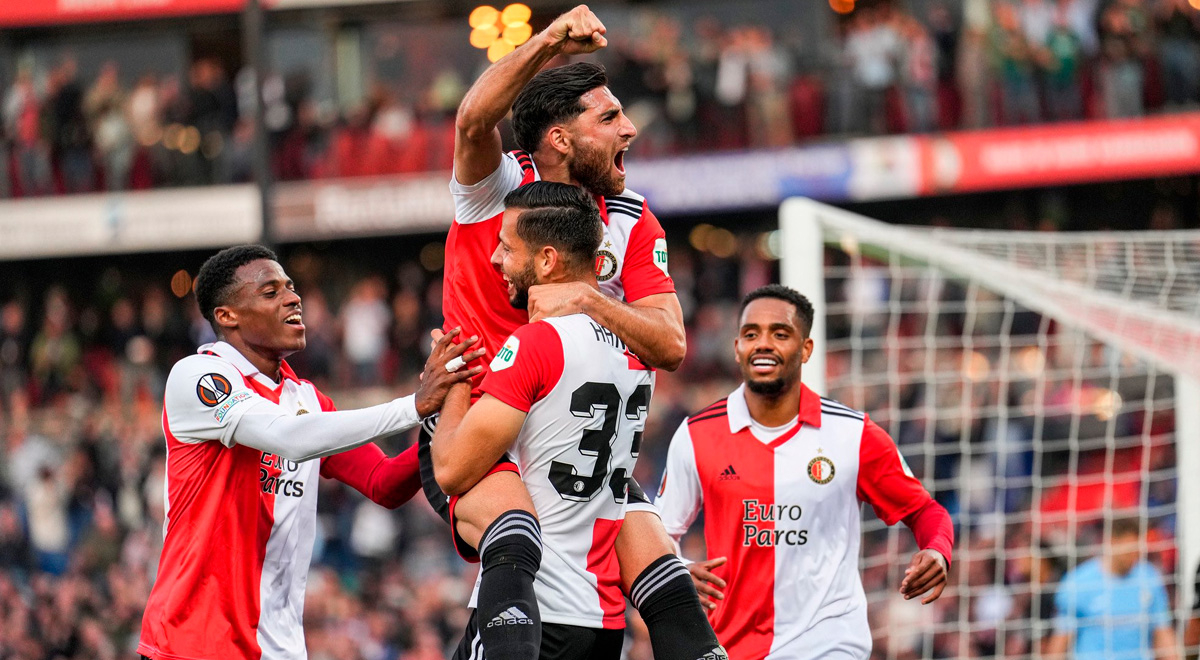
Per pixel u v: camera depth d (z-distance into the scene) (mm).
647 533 13867
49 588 43875
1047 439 43906
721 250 67688
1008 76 56281
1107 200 65188
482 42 67188
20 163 61156
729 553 17641
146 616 14508
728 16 66500
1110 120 55781
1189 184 64250
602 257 13836
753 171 57125
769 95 57469
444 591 41156
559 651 13109
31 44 69312
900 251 22266
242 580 14609
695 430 18156
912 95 56656
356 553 44406
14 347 59438
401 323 58406
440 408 13477
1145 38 56219
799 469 17578
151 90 61938
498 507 12758
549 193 13141
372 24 67812
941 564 16750
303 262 69062
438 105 60750
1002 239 23047
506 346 13016
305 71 62094
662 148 58062
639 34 66375
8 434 51969
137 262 69125
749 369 17531
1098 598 24688
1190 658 23031
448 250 14328
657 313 13406
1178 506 24031
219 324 15391
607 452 13367
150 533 46656
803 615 17406
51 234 60625
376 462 16188
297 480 15289
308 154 59750
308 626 39688
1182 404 23906
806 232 21344
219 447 14609
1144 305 24688
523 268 13141
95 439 49469
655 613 13500
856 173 56531
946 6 62500
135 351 58594
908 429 44719
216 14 67375
